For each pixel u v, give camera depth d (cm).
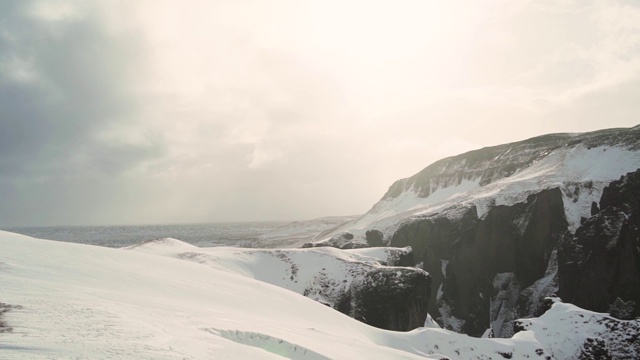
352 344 2706
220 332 1875
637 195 7744
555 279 8456
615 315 6975
